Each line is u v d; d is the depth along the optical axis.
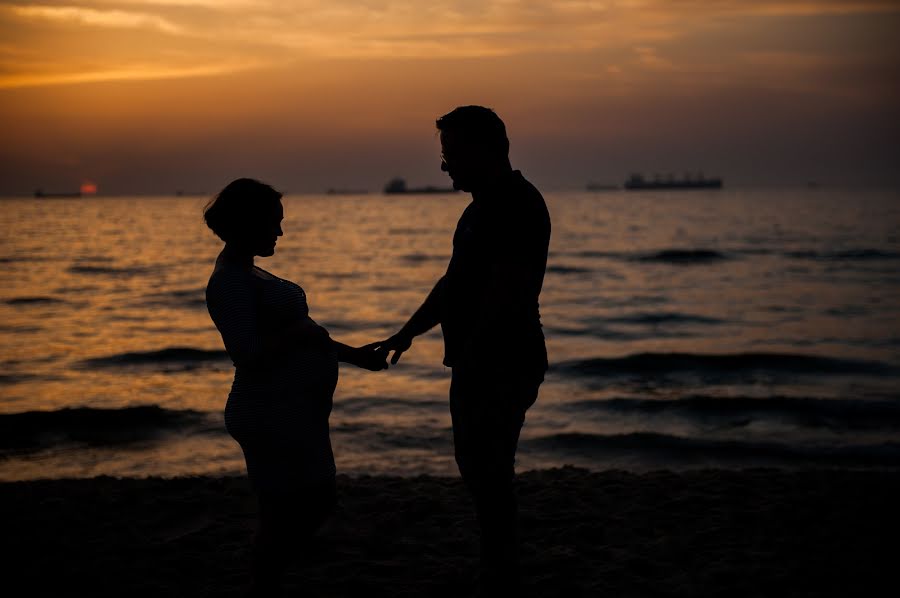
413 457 8.09
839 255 44.25
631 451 8.38
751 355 14.52
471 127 2.70
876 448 8.41
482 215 2.74
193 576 3.69
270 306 2.75
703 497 4.99
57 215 149.00
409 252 54.75
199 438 8.99
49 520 4.58
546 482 5.61
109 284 32.59
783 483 5.51
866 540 4.17
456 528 4.40
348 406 10.52
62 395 11.80
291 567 3.82
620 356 14.70
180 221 116.81
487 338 2.71
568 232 73.56
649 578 3.67
